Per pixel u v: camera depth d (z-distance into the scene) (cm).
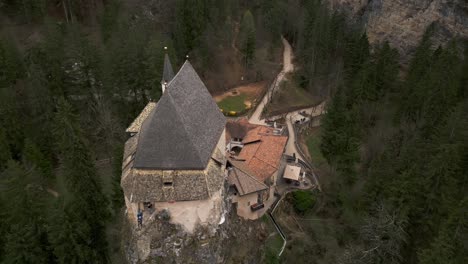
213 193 3803
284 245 4641
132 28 7650
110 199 5053
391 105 7388
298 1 10512
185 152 3753
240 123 6656
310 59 8794
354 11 10212
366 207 4772
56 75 6125
